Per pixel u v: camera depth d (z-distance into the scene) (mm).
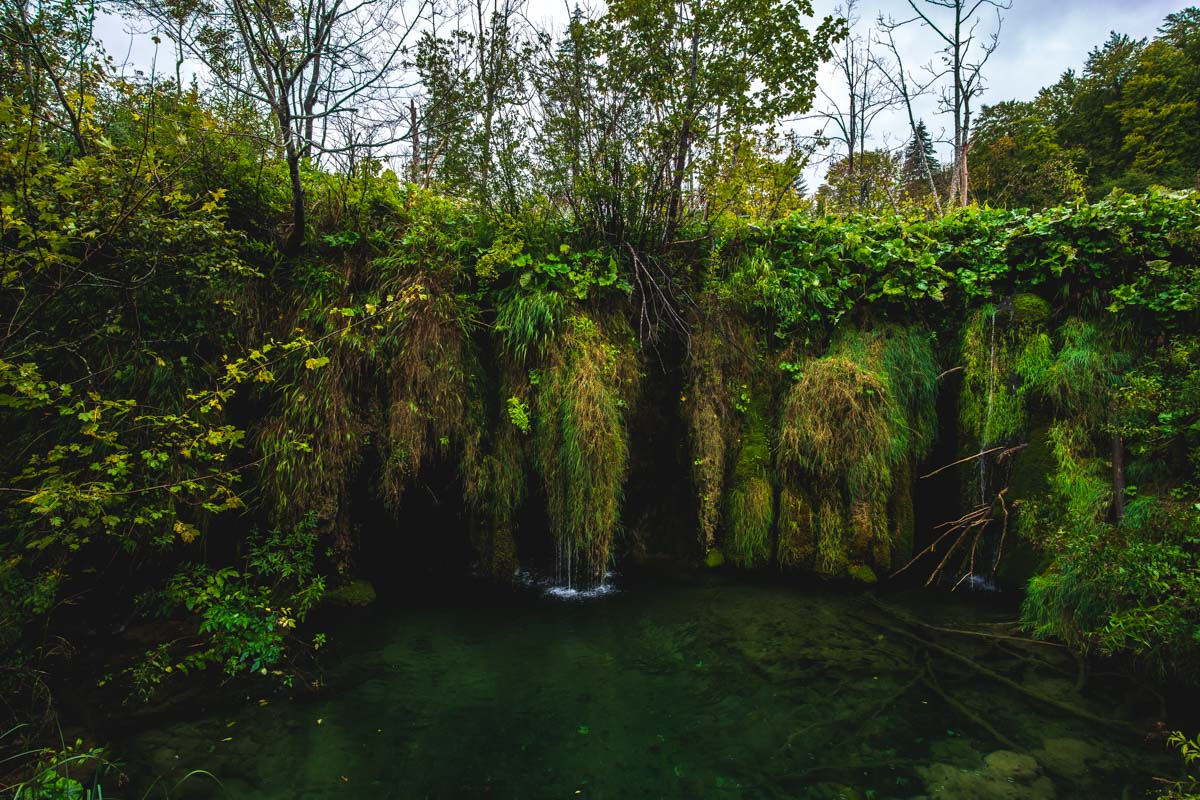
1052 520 4129
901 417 5031
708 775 2779
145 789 2639
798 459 5047
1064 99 27984
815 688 3461
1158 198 4840
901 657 3770
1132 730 2941
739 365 5418
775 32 4734
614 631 4305
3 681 3027
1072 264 4949
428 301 4703
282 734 3088
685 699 3416
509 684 3613
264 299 4621
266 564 4125
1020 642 3863
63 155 3734
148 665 3375
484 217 5133
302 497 4375
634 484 5656
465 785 2742
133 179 2932
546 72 4820
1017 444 4836
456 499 5336
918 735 2996
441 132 4922
